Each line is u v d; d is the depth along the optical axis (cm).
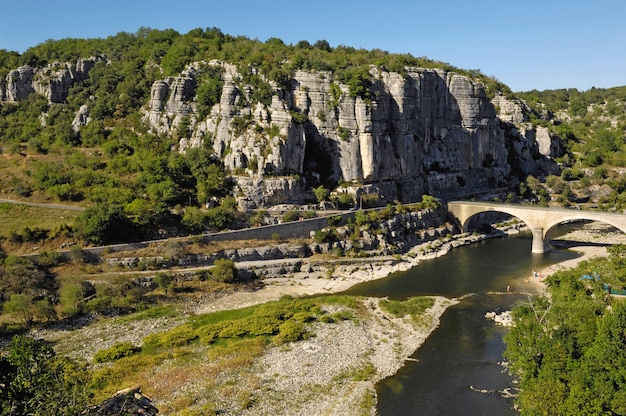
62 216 12256
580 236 16038
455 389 6862
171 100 16688
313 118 16312
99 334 8481
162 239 12231
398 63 18175
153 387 6662
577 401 4975
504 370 7388
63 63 19625
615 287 8312
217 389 6662
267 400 6438
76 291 9394
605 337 5478
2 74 19325
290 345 8019
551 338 6250
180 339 8112
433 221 16262
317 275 12144
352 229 14088
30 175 14012
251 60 16662
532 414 5253
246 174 14812
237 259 12188
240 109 15700
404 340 8375
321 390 6725
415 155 17862
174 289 10556
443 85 19225
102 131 16875
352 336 8412
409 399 6612
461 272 12481
